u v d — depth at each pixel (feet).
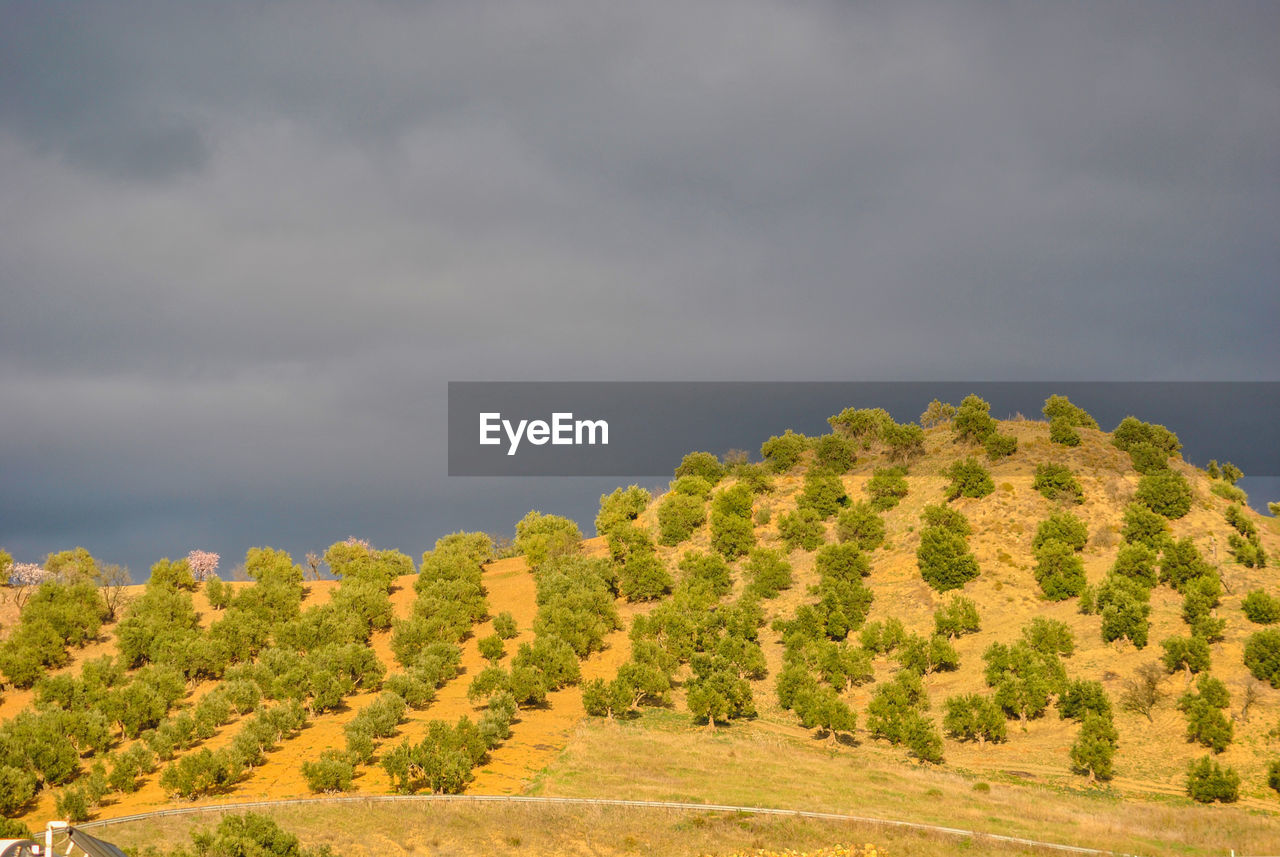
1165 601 217.36
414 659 226.79
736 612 248.93
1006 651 207.21
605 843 134.31
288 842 122.01
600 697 200.85
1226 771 154.10
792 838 135.74
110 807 149.38
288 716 184.75
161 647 227.81
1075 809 150.41
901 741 185.16
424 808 143.84
